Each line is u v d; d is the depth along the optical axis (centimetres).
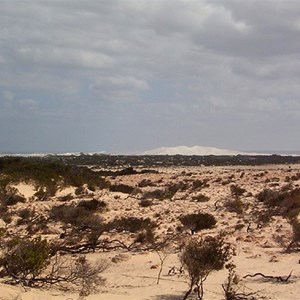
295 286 1265
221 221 2484
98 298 1112
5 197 3506
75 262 1536
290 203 2811
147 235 1938
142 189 4572
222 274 1396
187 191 4306
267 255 1670
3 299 989
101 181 5075
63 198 3862
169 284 1313
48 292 1133
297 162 10581
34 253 1242
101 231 2031
